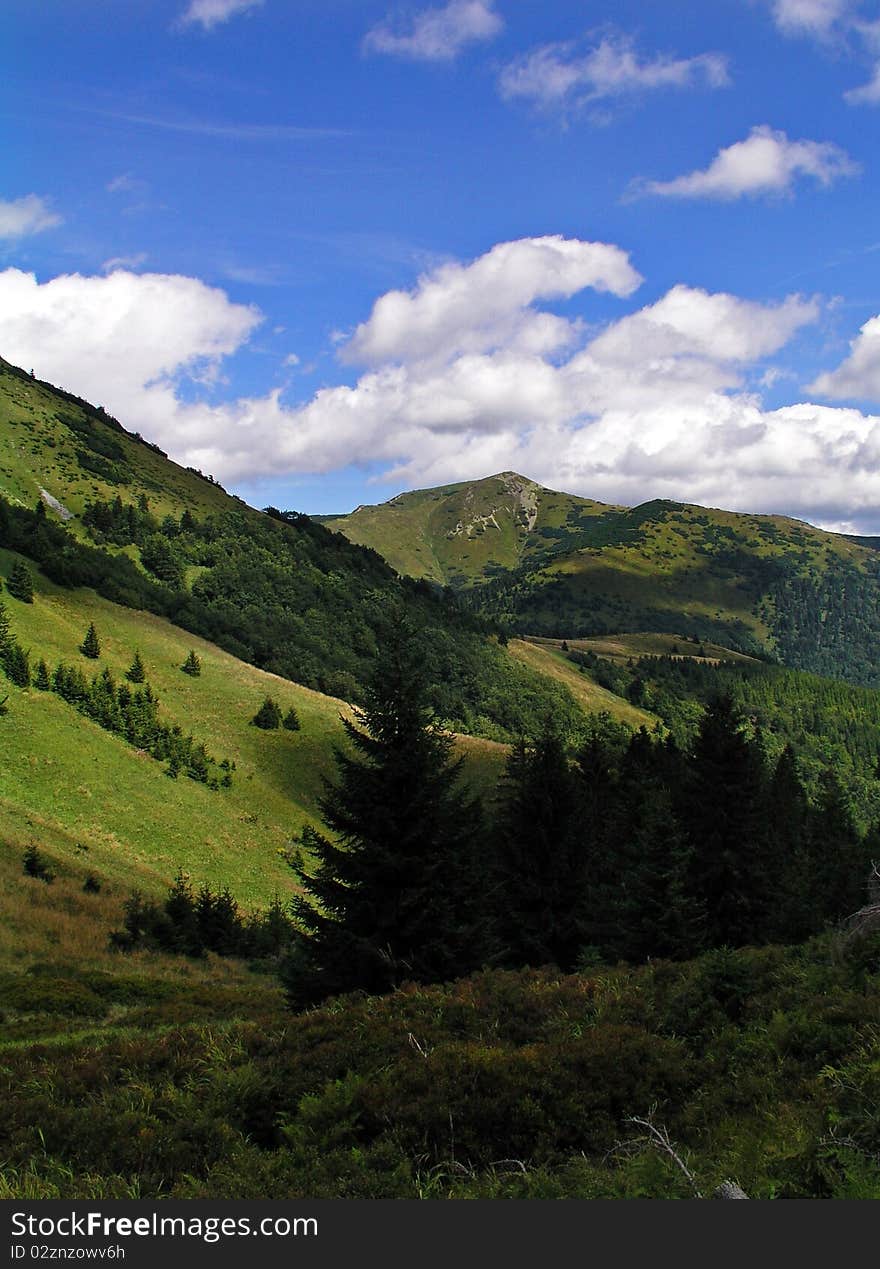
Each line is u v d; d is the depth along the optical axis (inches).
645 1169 229.3
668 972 498.0
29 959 1145.4
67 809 2374.5
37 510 5940.0
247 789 3316.9
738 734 1024.2
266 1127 324.8
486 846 1035.3
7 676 3002.0
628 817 1419.8
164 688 3988.7
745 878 971.9
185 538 7052.2
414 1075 324.8
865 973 416.2
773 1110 284.2
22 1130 316.5
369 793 714.2
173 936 1464.1
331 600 7204.7
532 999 467.8
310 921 708.7
